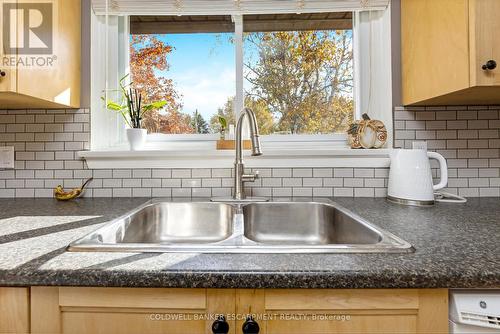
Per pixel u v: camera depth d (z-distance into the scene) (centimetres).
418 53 114
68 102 118
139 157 124
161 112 143
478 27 86
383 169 125
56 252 59
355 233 87
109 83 138
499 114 124
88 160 125
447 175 116
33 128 125
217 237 110
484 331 51
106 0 128
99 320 54
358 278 50
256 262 53
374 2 129
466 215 91
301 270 51
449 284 49
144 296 54
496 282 49
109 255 57
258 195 126
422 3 111
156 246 60
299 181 126
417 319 53
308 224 112
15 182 126
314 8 131
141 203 113
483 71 86
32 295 54
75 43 123
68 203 113
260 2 130
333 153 123
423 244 63
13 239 67
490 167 124
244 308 53
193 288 53
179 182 126
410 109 126
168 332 54
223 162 126
